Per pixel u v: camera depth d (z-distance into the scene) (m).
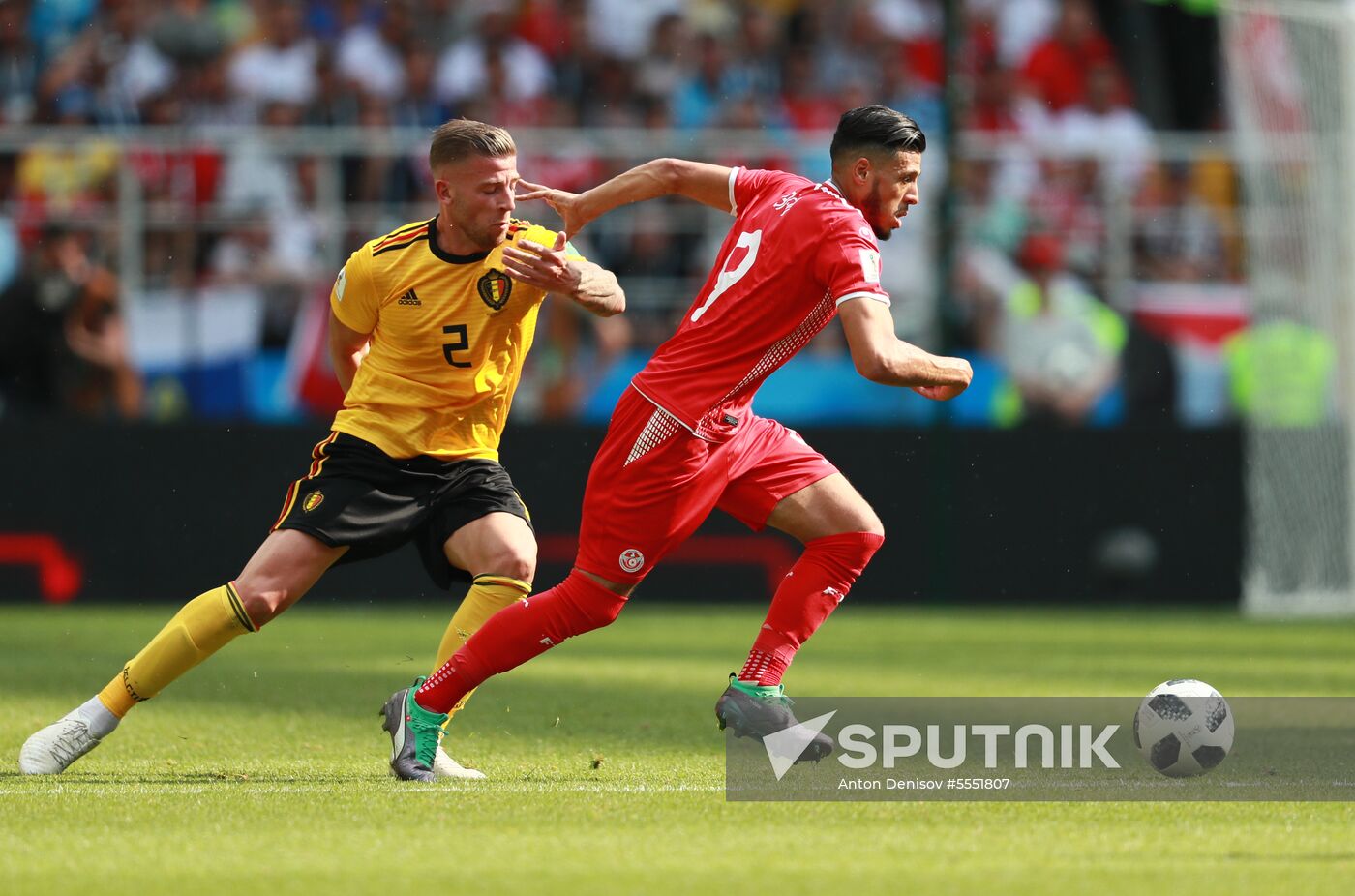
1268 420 57.47
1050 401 58.03
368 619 47.25
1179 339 58.91
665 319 55.12
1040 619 49.25
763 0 62.59
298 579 17.72
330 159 55.34
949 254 52.91
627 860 12.54
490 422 18.56
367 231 55.12
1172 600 53.81
